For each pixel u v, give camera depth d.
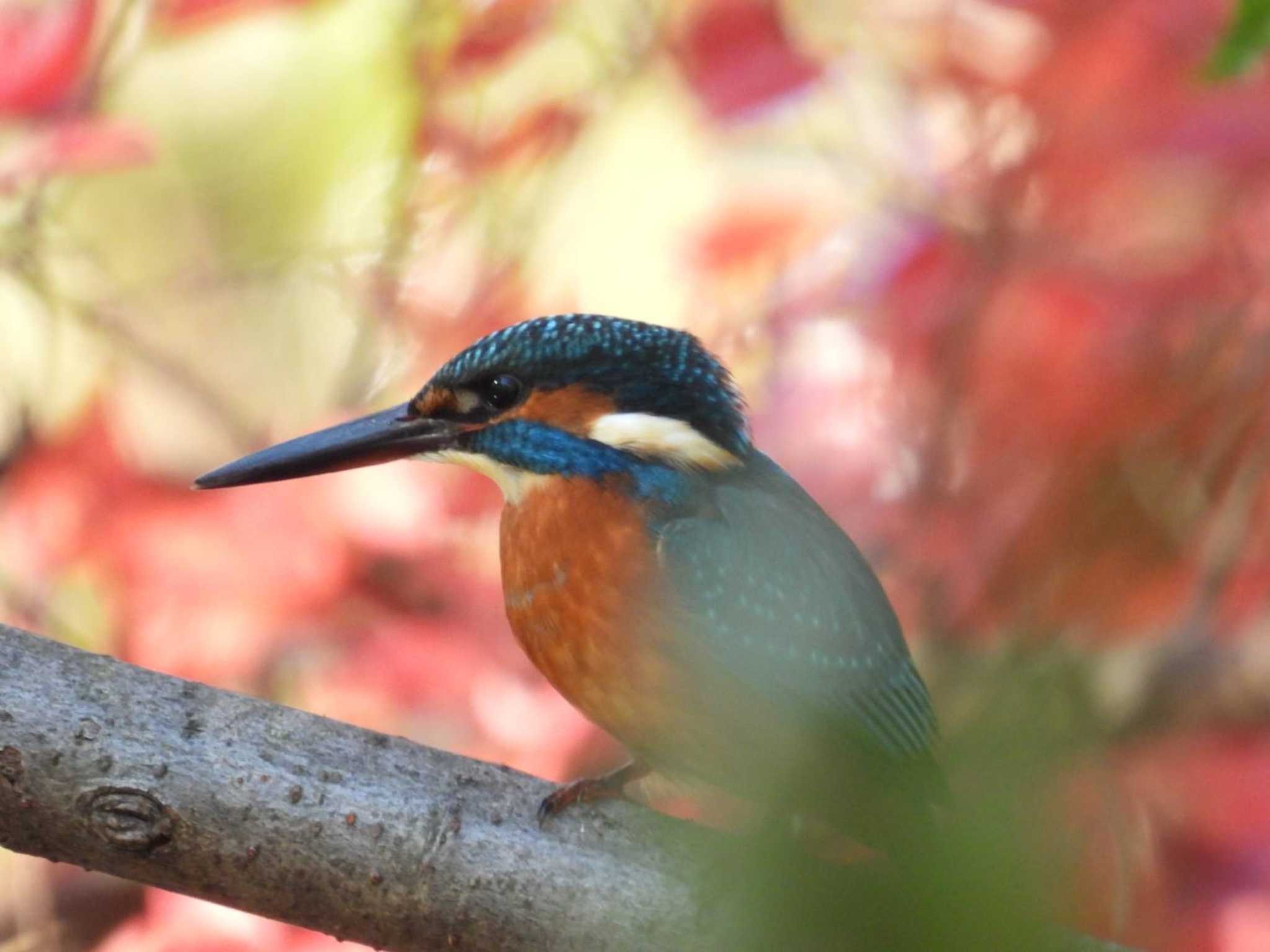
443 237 10.66
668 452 7.64
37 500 9.21
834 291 9.69
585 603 7.31
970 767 2.74
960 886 2.67
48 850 5.74
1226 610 9.21
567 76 11.02
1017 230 9.27
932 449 9.46
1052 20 9.10
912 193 9.78
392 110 12.73
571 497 7.47
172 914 8.32
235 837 5.72
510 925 5.82
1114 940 7.20
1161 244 9.15
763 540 7.41
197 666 8.87
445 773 5.99
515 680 9.02
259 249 13.16
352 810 5.81
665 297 11.48
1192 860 7.54
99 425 9.39
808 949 2.97
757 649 7.23
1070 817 2.73
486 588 9.15
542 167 11.54
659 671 7.21
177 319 12.81
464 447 7.85
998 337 9.31
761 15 9.42
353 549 8.93
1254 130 8.44
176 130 13.27
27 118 9.45
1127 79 8.90
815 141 10.09
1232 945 7.30
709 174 11.45
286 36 12.96
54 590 9.39
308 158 13.15
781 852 3.12
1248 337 9.35
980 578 9.25
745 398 8.45
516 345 7.75
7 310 11.84
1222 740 8.01
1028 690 2.86
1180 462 9.59
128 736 5.74
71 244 11.01
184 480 9.45
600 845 5.91
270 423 11.80
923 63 10.02
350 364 10.95
